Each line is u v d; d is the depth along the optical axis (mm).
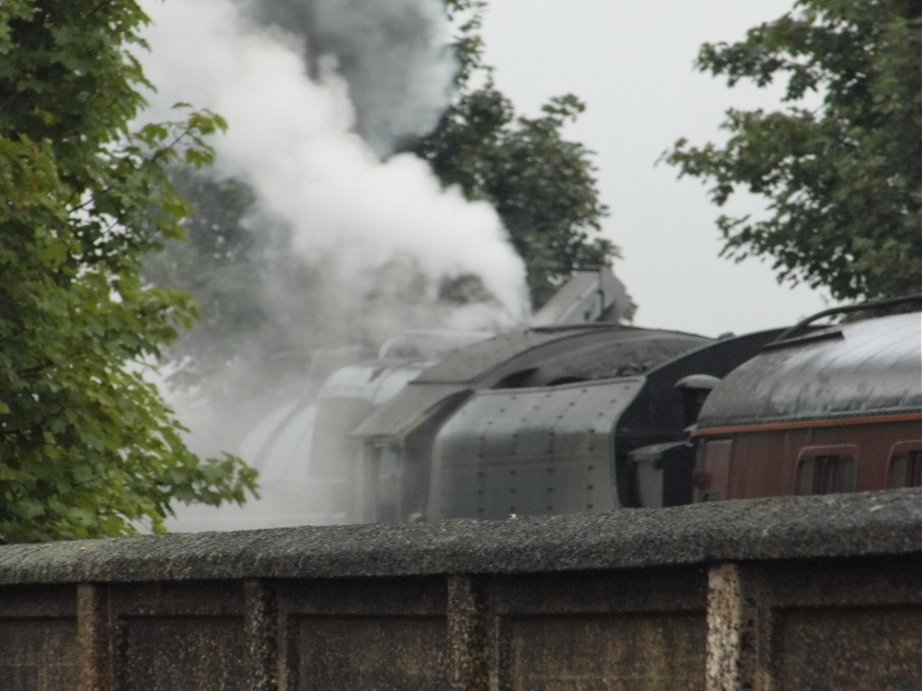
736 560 11883
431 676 14938
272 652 16281
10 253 33156
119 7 38625
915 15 102062
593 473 72688
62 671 19297
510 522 14305
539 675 13961
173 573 16781
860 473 52969
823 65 104312
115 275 38500
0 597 20141
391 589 15242
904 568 11305
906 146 95750
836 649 11758
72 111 37812
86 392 34594
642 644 13188
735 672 12016
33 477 34156
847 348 56250
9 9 35969
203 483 39969
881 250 94188
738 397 60375
